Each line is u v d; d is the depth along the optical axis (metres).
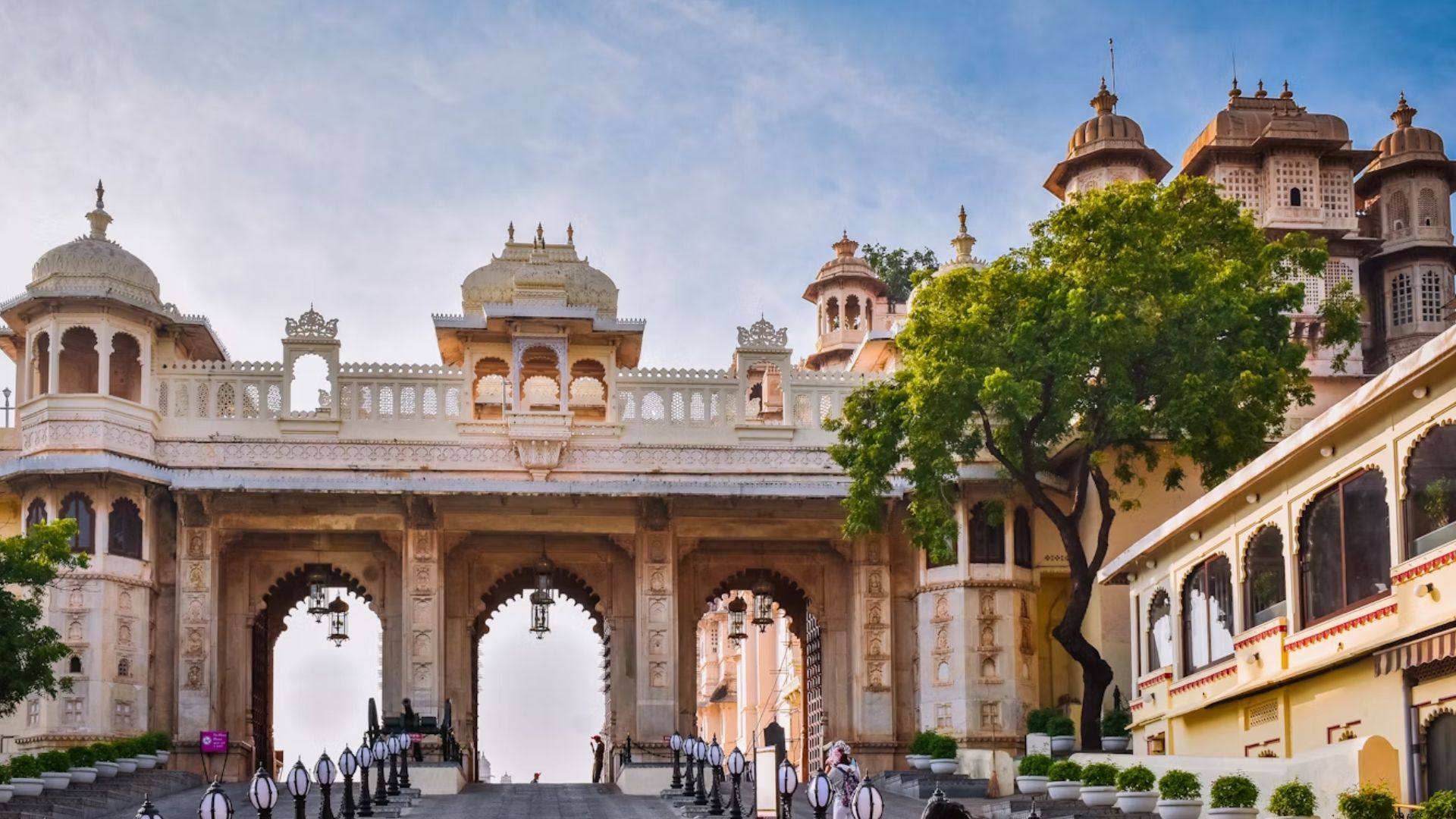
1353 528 19.53
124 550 32.19
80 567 29.42
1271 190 37.97
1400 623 18.06
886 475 29.70
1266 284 28.28
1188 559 24.83
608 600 34.78
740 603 35.44
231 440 33.03
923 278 28.66
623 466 33.75
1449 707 17.48
